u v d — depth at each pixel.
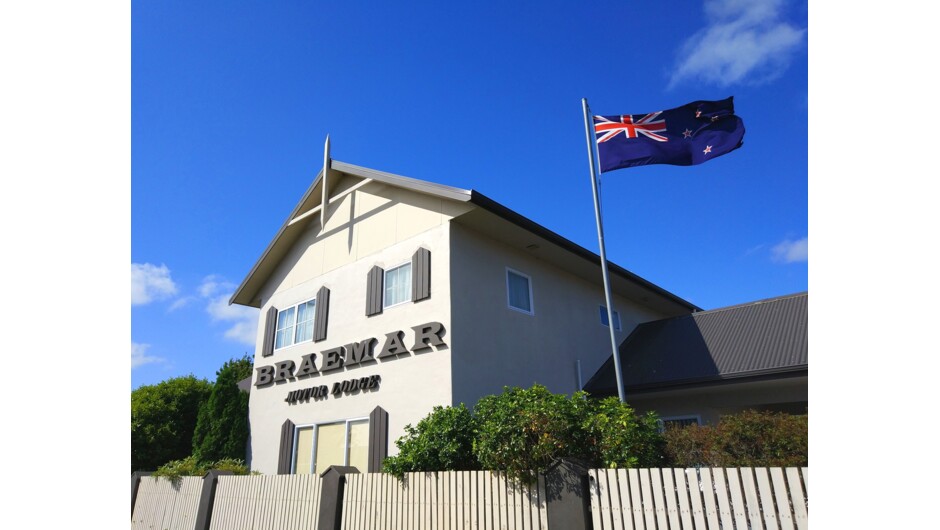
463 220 11.84
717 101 10.34
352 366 12.92
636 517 5.61
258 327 16.75
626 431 6.54
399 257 12.73
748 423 6.45
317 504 9.12
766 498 4.94
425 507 7.58
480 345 11.41
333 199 15.29
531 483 6.51
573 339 14.12
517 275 13.12
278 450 14.25
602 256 10.34
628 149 10.58
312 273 15.37
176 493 12.30
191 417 19.83
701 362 12.63
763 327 13.29
